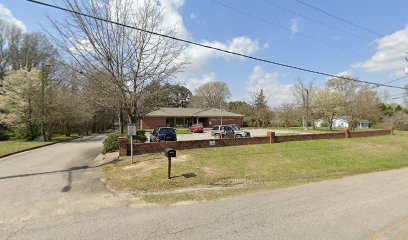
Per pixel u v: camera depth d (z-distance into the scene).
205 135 33.16
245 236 4.36
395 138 25.20
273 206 6.01
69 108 32.06
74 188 7.84
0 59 41.12
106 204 6.34
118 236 4.44
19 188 7.79
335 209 5.78
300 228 4.69
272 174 9.92
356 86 55.28
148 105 14.69
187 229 4.69
